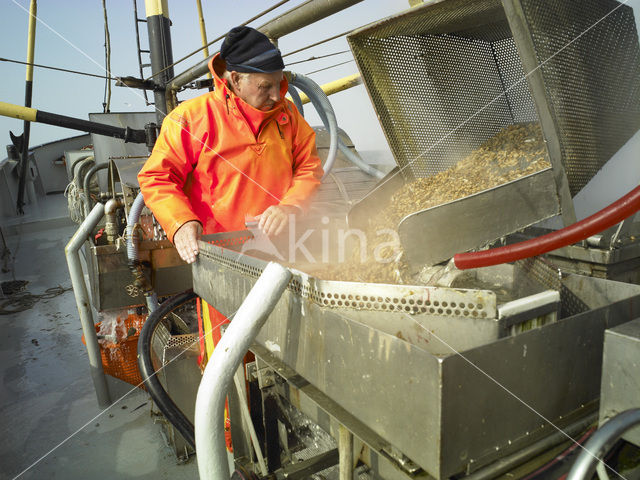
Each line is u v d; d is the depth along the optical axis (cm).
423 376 54
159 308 156
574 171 87
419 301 65
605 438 51
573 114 85
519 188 82
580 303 82
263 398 110
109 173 259
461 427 55
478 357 55
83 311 229
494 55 128
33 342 328
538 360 60
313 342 75
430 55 119
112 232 241
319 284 72
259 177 150
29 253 600
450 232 80
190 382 190
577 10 85
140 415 229
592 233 62
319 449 108
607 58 92
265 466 117
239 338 68
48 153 1024
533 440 63
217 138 143
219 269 107
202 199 152
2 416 236
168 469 189
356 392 67
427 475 61
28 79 613
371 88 112
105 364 237
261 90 137
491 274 87
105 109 547
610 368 57
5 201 779
